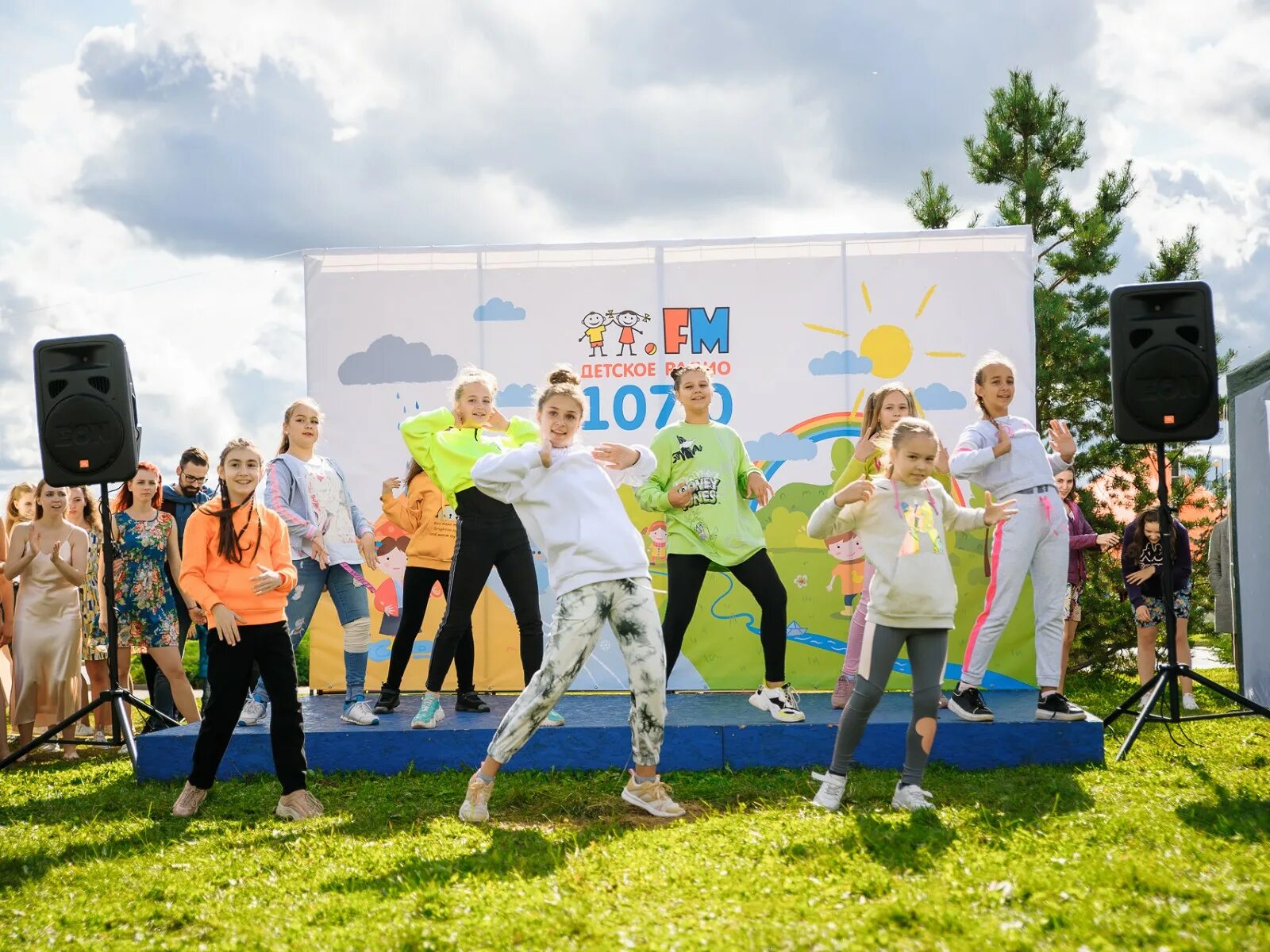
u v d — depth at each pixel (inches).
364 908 127.0
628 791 174.2
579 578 163.2
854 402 259.4
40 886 142.3
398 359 263.1
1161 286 203.6
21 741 251.9
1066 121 408.2
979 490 256.8
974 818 155.3
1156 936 105.0
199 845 160.4
